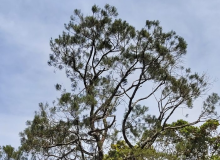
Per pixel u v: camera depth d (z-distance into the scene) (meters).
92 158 12.67
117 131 12.98
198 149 17.30
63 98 11.63
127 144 13.54
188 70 15.09
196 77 15.02
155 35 14.10
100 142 12.70
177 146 14.29
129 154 12.80
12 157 11.10
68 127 12.04
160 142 14.41
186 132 17.41
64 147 12.55
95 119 12.90
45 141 12.42
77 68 14.48
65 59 14.45
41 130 12.16
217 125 17.59
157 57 14.25
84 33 14.38
